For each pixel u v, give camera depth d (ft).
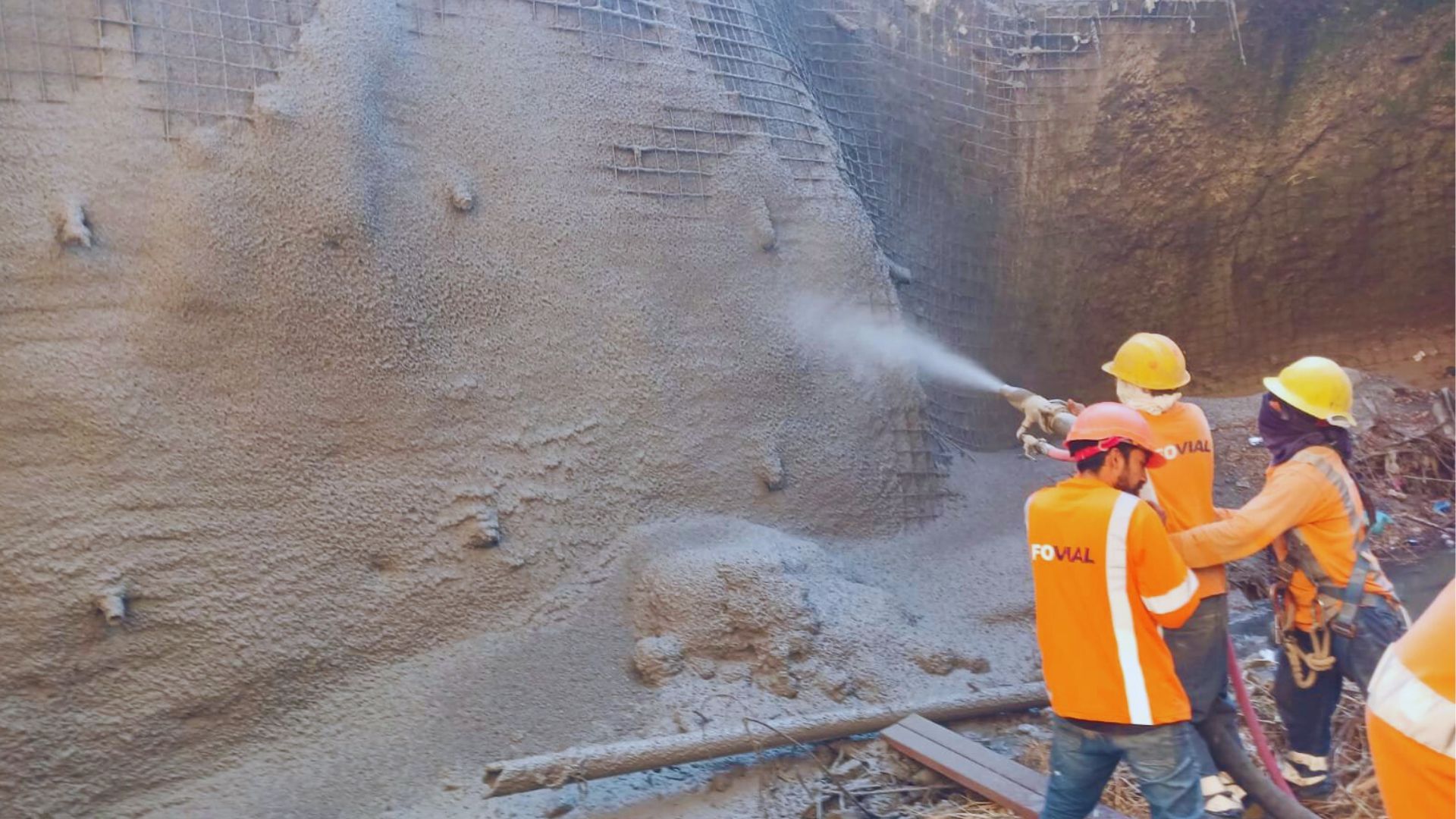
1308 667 11.10
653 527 15.56
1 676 10.96
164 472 12.10
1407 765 5.52
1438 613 5.62
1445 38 23.75
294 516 12.89
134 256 12.30
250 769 12.09
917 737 13.12
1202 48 24.11
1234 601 17.94
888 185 22.09
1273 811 10.44
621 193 16.31
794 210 18.25
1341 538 10.66
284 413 12.98
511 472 14.56
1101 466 9.57
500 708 13.30
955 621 16.55
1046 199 24.30
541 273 15.30
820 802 12.55
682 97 17.24
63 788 11.14
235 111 13.14
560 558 14.71
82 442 11.68
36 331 11.64
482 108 15.24
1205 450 11.40
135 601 11.76
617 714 13.65
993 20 23.91
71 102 12.23
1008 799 11.65
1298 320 25.91
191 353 12.46
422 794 12.28
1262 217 24.98
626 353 15.85
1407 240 25.18
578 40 16.31
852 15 22.21
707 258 16.99
